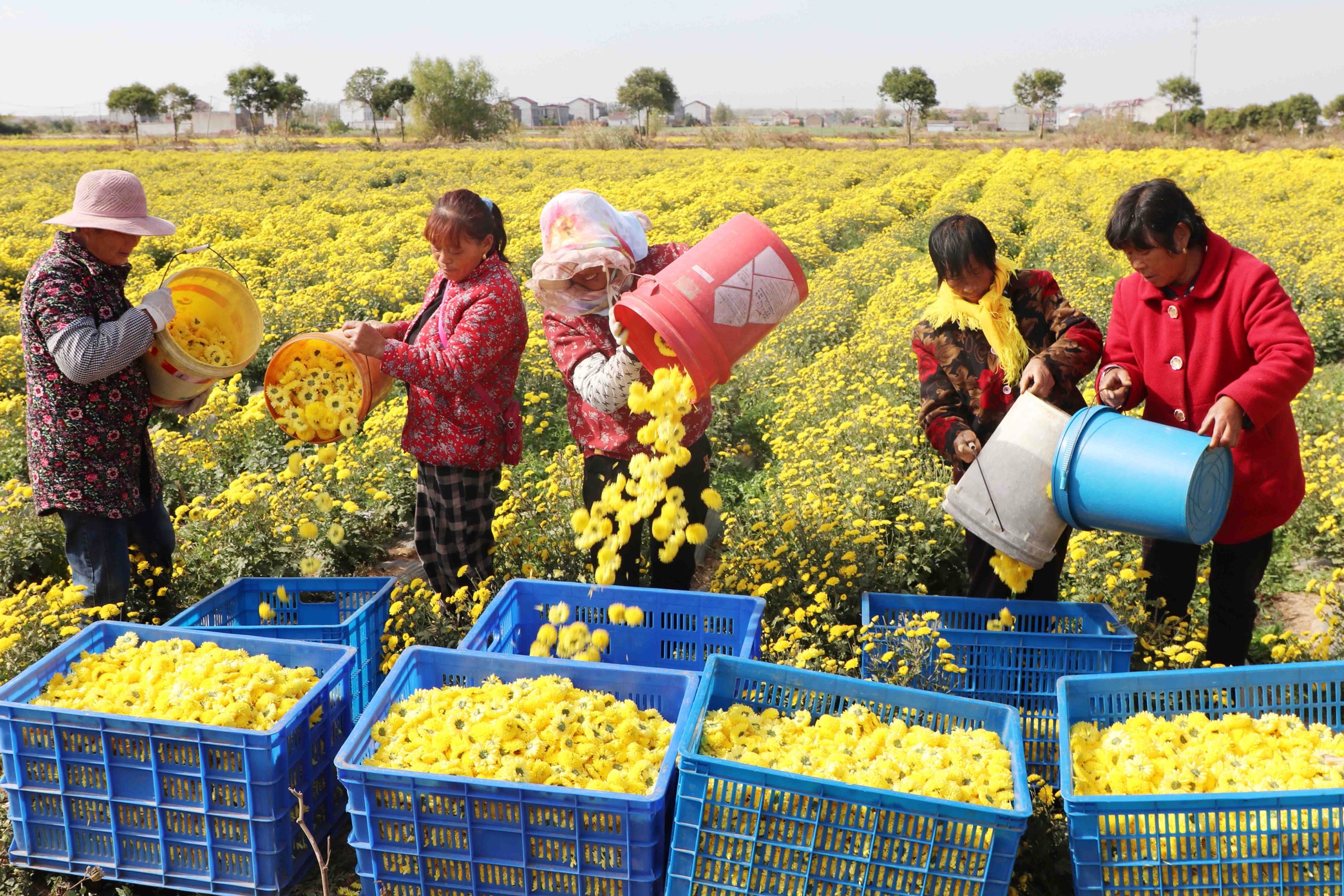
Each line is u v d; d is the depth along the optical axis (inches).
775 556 168.1
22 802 103.5
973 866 83.7
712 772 86.1
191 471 225.9
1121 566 168.4
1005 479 119.3
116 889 104.7
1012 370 126.4
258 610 144.9
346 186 1104.2
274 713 104.3
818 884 86.8
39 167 1331.2
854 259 550.3
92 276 136.0
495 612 129.6
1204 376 122.5
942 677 125.3
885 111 3506.4
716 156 1603.1
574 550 181.9
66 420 136.8
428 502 150.3
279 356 146.5
